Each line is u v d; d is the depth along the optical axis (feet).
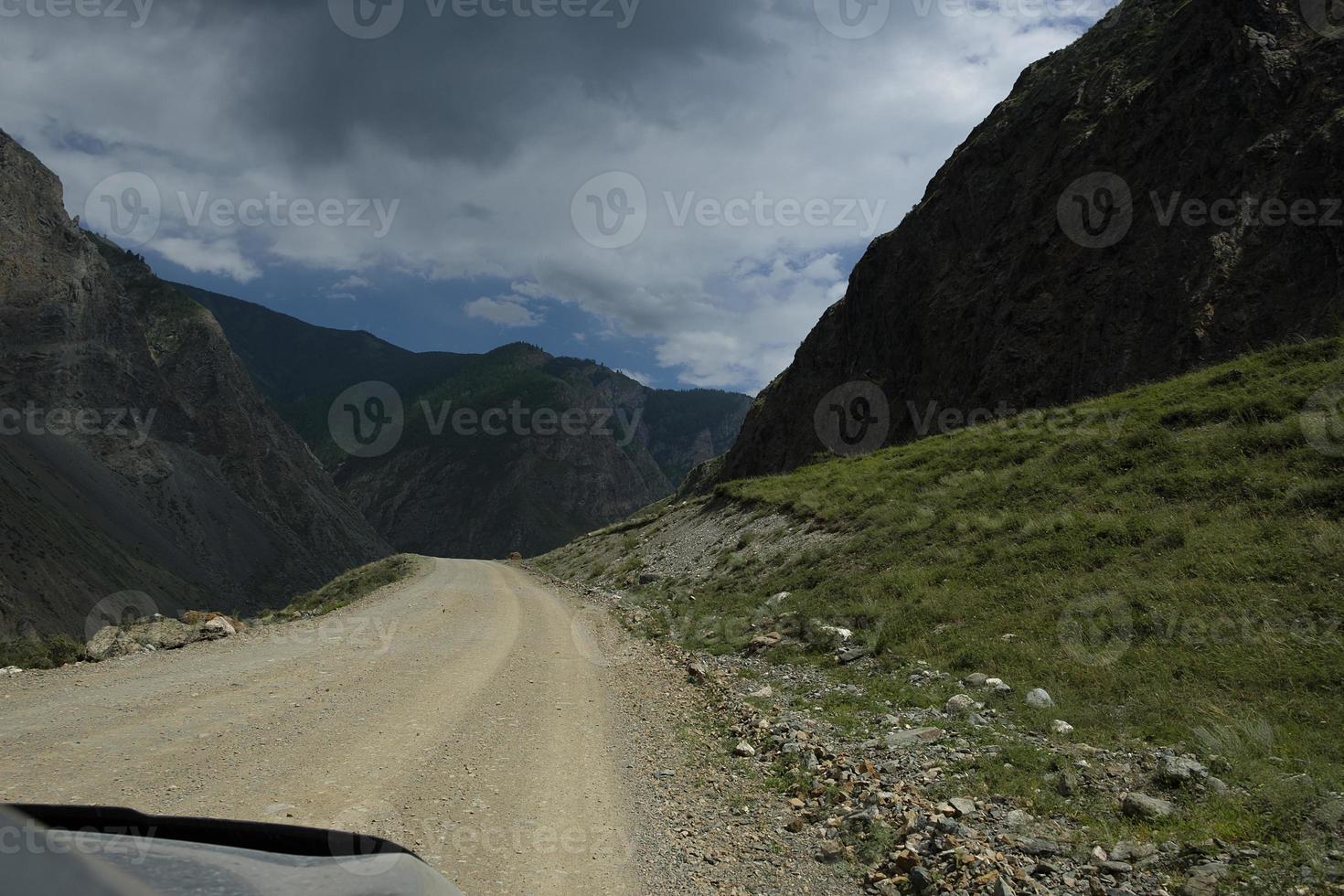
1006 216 167.32
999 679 33.12
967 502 61.62
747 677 42.16
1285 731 24.13
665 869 16.83
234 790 19.60
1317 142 110.52
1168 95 139.74
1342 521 37.27
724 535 92.22
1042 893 15.48
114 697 31.22
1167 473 51.03
